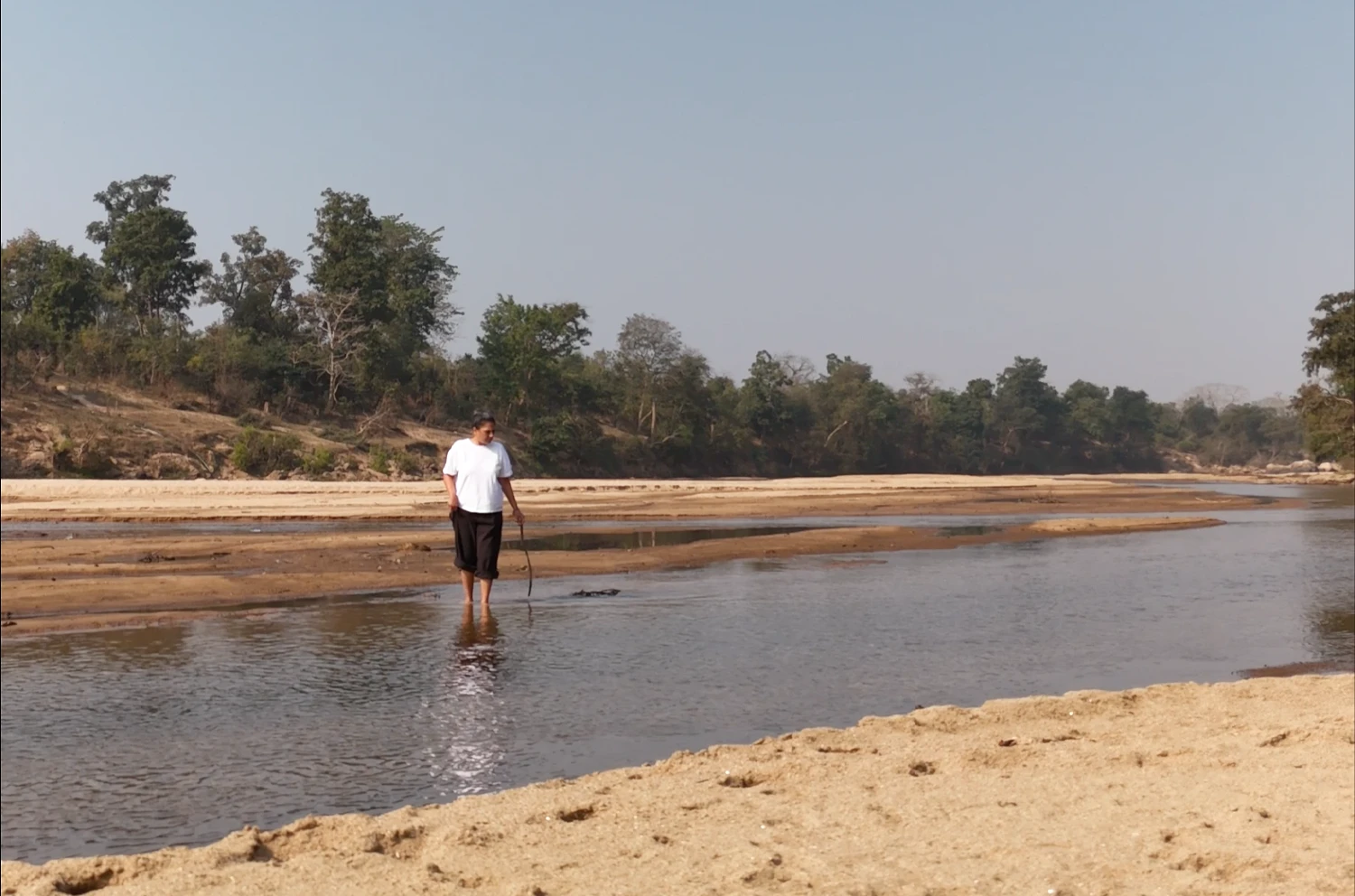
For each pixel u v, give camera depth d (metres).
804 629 11.06
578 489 54.25
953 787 5.08
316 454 67.50
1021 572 16.98
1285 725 6.39
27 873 3.92
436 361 92.00
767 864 3.93
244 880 3.81
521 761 6.38
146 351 74.69
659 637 10.50
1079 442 163.12
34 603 12.71
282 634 10.61
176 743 6.76
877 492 52.16
